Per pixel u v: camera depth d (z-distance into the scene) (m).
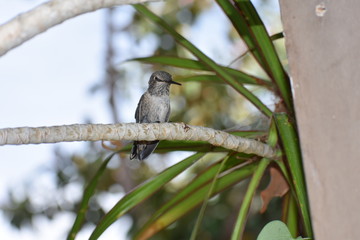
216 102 17.02
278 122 6.91
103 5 4.69
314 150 5.20
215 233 15.87
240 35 7.86
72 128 5.61
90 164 17.23
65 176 17.02
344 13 5.21
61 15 4.54
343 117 5.04
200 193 7.97
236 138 6.65
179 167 7.52
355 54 5.06
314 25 5.38
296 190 6.40
